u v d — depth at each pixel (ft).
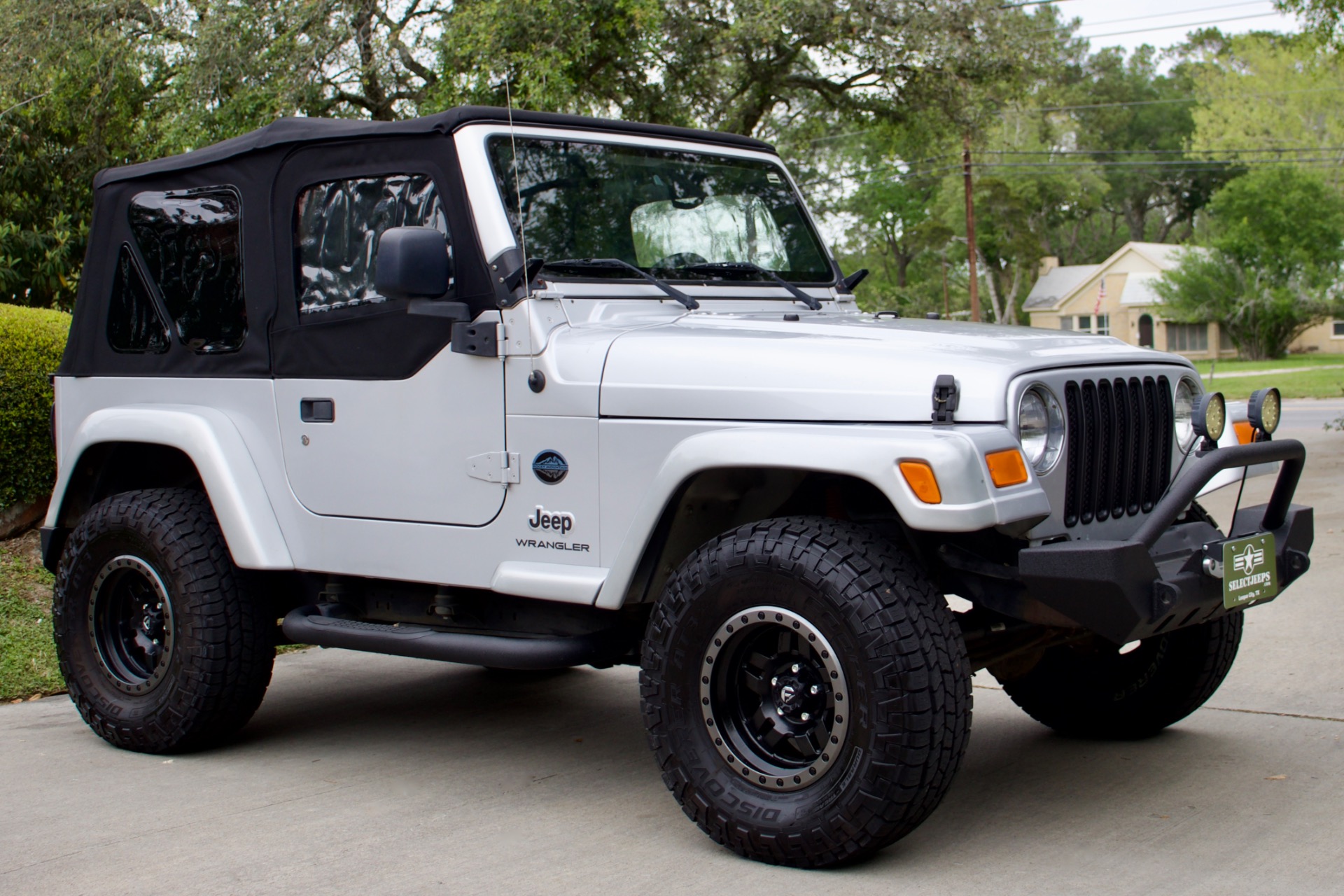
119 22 38.01
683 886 9.58
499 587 11.41
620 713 15.53
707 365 10.45
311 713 15.66
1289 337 159.84
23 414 21.52
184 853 10.55
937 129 52.54
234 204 13.62
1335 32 53.57
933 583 9.82
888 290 191.21
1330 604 19.52
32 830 11.19
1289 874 9.54
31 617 18.84
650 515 10.37
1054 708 13.76
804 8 44.01
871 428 9.60
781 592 9.77
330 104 39.47
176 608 13.38
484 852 10.48
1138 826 10.78
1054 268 210.38
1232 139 166.09
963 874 9.71
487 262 11.59
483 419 11.60
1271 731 13.69
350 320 12.50
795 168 59.47
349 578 13.30
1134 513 10.99
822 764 9.66
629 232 12.69
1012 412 9.58
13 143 35.99
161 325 14.26
